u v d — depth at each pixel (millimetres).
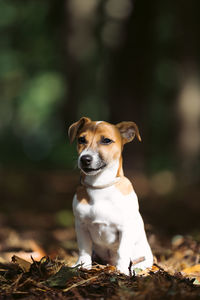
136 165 15539
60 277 4113
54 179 17391
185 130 17344
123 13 16016
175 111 18016
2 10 25391
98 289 4039
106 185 4574
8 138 31891
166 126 25906
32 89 27156
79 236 4762
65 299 3809
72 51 20891
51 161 24406
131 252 4648
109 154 4586
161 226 9039
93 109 26766
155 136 26125
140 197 13273
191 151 17297
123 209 4574
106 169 4578
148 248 5031
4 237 7531
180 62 17391
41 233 8188
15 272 4410
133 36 14875
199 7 16906
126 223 4594
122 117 15078
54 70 26297
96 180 4570
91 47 20891
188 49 17062
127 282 4188
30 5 24344
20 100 29078
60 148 24359
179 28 17219
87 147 4586
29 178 17359
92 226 4680
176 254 6371
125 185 4699
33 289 3957
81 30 20656
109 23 18156
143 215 10523
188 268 5340
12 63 26984
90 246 4809
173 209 11547
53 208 11570
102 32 19891
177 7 17188
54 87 26344
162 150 25828
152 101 24938
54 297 3832
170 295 3789
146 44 15055
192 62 17156
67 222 9469
